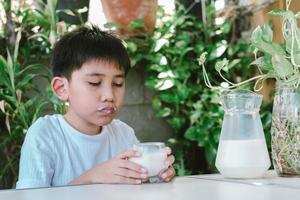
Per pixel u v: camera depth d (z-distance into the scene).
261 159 0.86
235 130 0.87
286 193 0.66
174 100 2.26
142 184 0.82
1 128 2.00
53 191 0.73
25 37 2.10
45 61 2.11
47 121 1.22
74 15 2.17
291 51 0.85
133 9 2.18
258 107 0.90
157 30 2.27
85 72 1.14
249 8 2.29
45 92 2.10
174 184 0.80
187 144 2.30
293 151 0.87
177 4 2.35
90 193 0.70
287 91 0.87
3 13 2.07
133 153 0.85
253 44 0.90
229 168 0.86
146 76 2.29
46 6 2.11
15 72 1.98
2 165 2.00
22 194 0.70
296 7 1.96
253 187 0.73
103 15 2.22
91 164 1.21
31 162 1.12
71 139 1.21
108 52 1.14
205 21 2.39
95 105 1.14
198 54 2.32
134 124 2.28
